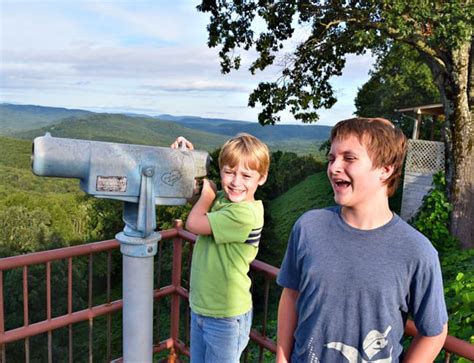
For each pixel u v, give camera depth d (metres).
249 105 10.58
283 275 1.35
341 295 1.16
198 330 1.87
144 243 1.64
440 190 9.51
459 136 8.62
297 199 20.55
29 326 2.01
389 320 1.13
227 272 1.75
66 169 1.44
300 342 1.26
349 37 9.08
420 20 6.68
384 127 1.18
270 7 9.30
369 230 1.17
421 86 19.59
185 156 1.68
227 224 1.68
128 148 1.55
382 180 1.17
